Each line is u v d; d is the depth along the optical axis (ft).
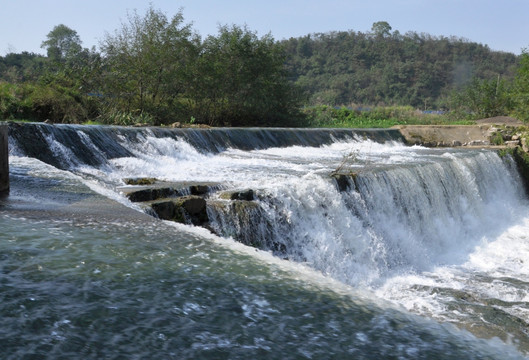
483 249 47.14
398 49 415.23
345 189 40.01
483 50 424.87
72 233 18.97
